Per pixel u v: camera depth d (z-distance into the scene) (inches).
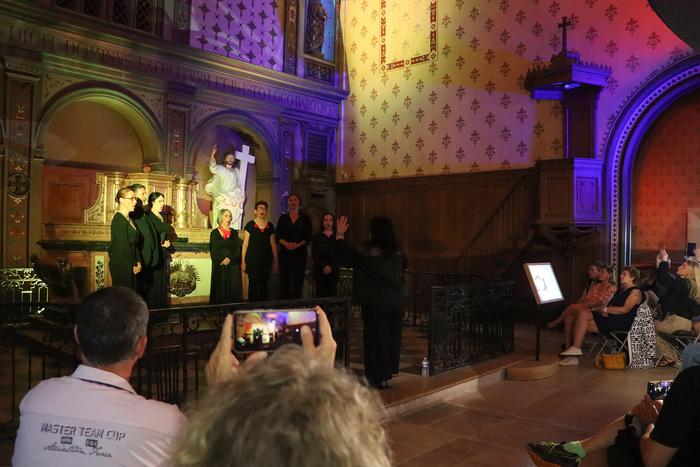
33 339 254.2
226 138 424.8
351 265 197.5
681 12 163.8
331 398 26.5
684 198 507.2
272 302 168.6
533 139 373.1
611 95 346.6
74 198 357.1
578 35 357.4
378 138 457.4
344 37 481.4
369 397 29.0
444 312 223.0
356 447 25.7
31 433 60.1
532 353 263.4
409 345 281.1
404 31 440.8
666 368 253.0
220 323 163.9
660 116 343.6
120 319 66.2
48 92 322.0
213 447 25.5
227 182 401.1
